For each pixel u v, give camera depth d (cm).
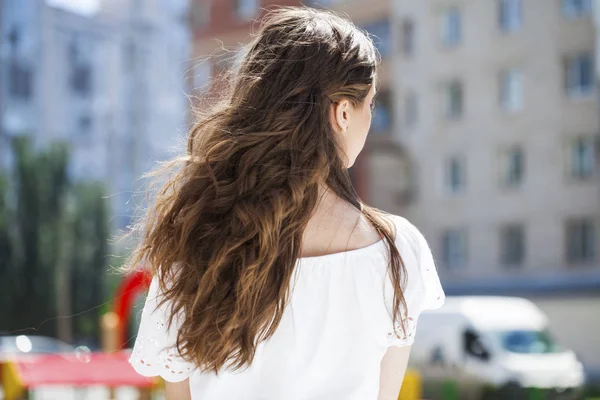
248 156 155
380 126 3512
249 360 151
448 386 1416
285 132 155
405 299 156
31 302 3609
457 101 3356
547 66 3145
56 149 3744
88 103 5422
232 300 152
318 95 157
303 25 162
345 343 154
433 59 3394
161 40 5853
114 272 173
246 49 167
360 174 3506
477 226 3278
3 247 3622
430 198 3388
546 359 1598
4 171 3709
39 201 3666
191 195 159
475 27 3300
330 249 156
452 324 1634
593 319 2917
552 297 3002
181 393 164
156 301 159
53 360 834
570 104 3097
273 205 151
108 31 5575
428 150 3394
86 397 945
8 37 5016
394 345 157
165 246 158
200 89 181
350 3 3597
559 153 3111
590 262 3022
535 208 3153
